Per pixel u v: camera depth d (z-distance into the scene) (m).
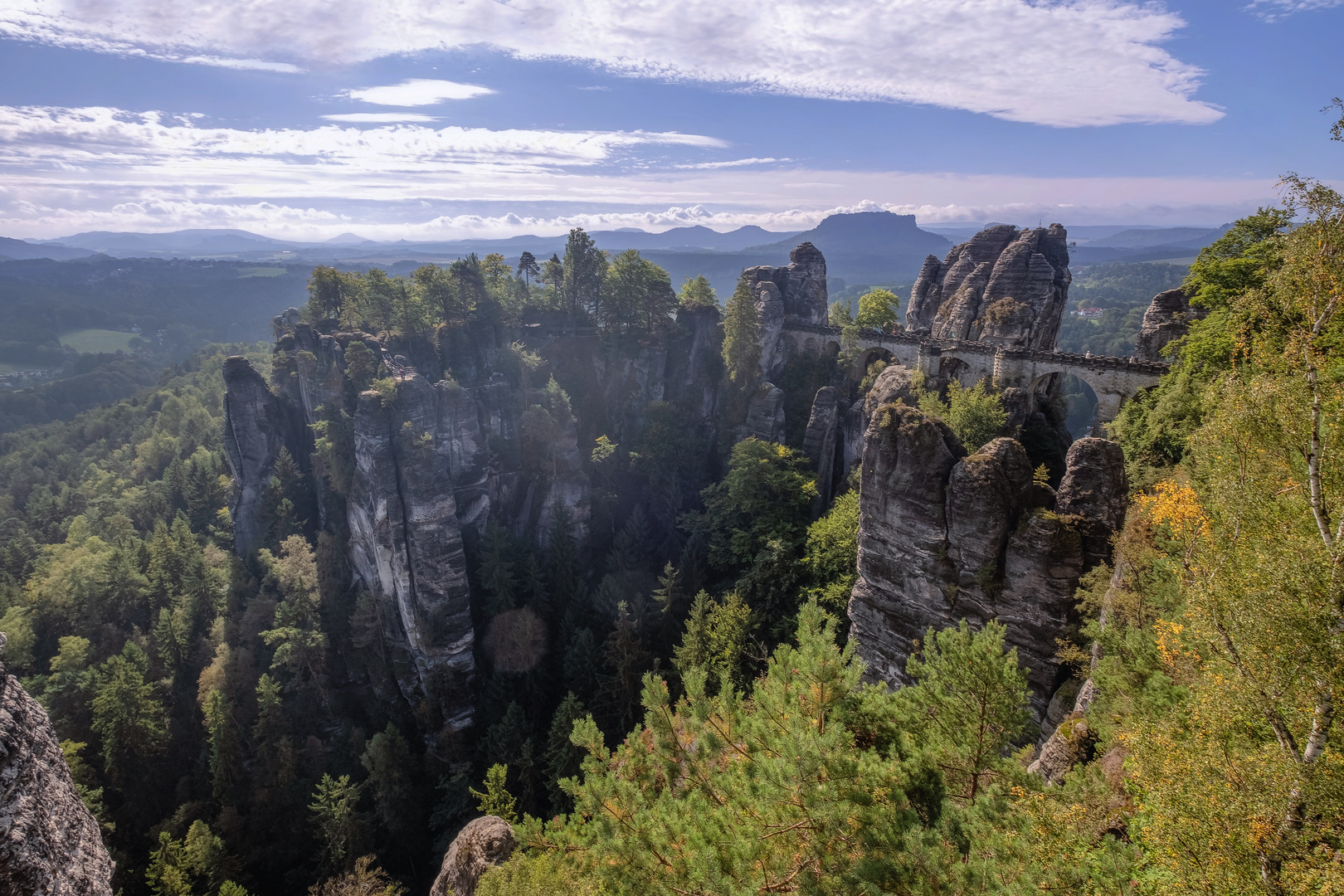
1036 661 36.53
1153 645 23.73
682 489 100.81
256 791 66.19
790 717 20.66
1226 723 16.11
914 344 88.75
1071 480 36.81
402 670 79.19
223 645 78.00
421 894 61.31
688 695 24.61
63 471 194.38
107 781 68.19
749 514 79.94
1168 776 16.09
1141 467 48.94
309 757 70.62
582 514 93.62
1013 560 37.09
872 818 17.25
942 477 39.81
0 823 11.01
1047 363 74.12
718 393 109.75
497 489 92.81
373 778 64.75
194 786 69.81
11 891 10.92
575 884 20.78
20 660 88.44
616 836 20.11
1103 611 29.91
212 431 181.25
